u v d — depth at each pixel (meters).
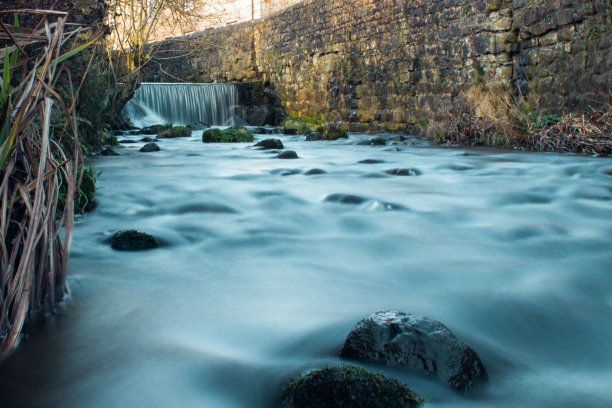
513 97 9.10
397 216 3.64
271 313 1.90
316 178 5.50
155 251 2.73
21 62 1.81
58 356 1.56
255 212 3.76
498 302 2.05
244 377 1.46
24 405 1.32
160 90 15.59
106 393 1.38
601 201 4.22
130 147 9.72
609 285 2.27
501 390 1.45
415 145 9.53
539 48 8.53
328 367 1.37
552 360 1.65
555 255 2.71
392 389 1.31
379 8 12.43
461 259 2.65
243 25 18.02
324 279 2.32
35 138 1.87
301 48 15.57
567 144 7.58
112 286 2.15
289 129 14.01
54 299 1.89
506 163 6.66
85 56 6.71
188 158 7.73
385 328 1.53
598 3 7.28
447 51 10.54
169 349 1.61
